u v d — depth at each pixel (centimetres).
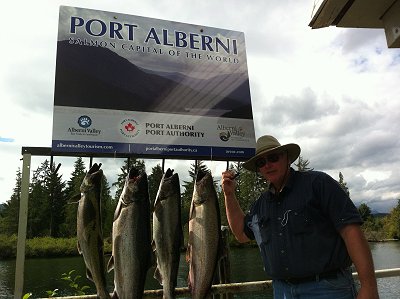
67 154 366
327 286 241
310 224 251
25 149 352
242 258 2128
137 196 318
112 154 382
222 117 438
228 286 342
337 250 245
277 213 268
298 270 248
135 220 313
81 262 2086
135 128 397
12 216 3459
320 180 256
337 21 312
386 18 301
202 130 425
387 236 5962
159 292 329
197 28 457
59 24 397
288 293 254
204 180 342
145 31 430
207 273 324
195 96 431
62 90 380
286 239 257
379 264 2602
